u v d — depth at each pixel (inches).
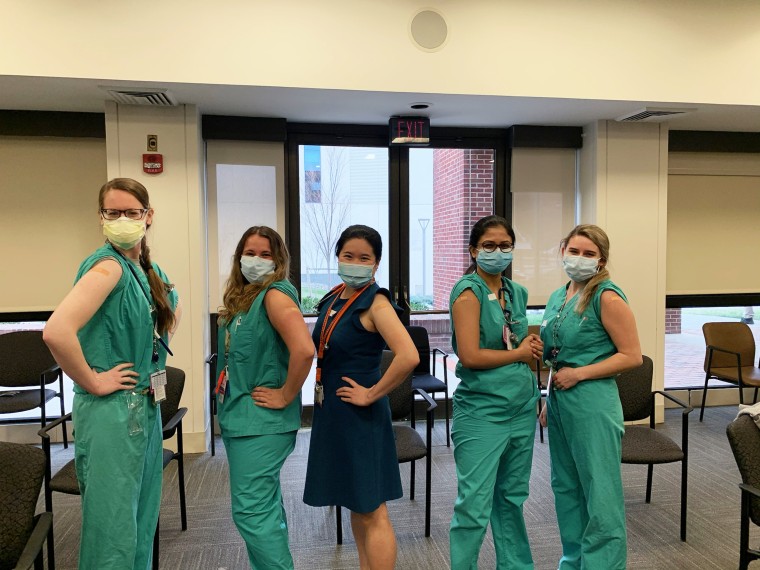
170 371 104.4
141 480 67.7
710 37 139.2
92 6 114.5
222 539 99.9
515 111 147.7
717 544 96.7
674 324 182.4
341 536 99.3
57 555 94.2
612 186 160.1
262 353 71.4
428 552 95.0
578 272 79.7
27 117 142.9
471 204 169.2
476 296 75.6
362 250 71.4
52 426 88.6
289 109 143.7
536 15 131.4
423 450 99.8
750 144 177.0
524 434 77.2
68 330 58.1
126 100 131.6
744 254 182.4
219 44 119.4
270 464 71.0
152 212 70.3
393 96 131.5
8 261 146.6
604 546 75.7
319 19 123.1
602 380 77.4
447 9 127.9
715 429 159.3
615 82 136.0
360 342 71.4
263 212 154.9
